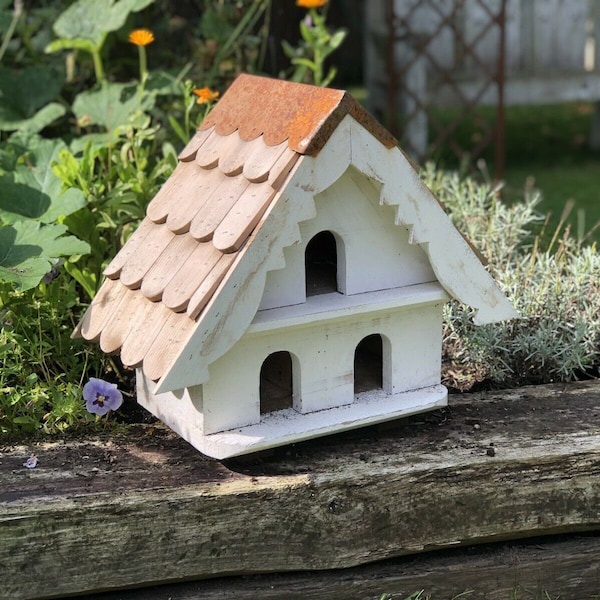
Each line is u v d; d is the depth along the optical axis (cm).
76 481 221
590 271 272
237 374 218
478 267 227
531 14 509
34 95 330
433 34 471
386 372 231
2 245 246
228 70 346
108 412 241
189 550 221
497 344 259
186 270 215
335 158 210
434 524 229
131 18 341
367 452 229
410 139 502
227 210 214
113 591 224
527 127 627
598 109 563
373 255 222
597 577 237
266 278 214
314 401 225
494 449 230
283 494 221
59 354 246
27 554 217
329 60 682
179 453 229
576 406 244
